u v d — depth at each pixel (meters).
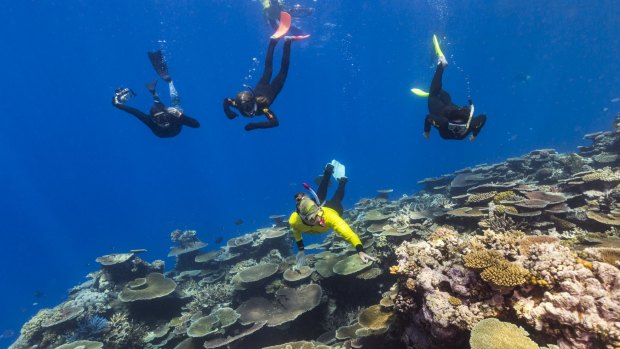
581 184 9.77
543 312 4.11
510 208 8.40
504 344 3.84
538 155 13.98
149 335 11.14
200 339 9.70
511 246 5.09
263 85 6.46
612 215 7.83
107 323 11.02
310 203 4.92
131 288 12.09
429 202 13.99
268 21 20.94
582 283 4.09
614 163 11.90
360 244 4.67
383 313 7.12
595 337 3.78
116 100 6.36
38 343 11.23
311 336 9.84
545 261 4.41
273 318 9.52
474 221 8.98
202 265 15.72
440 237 6.21
